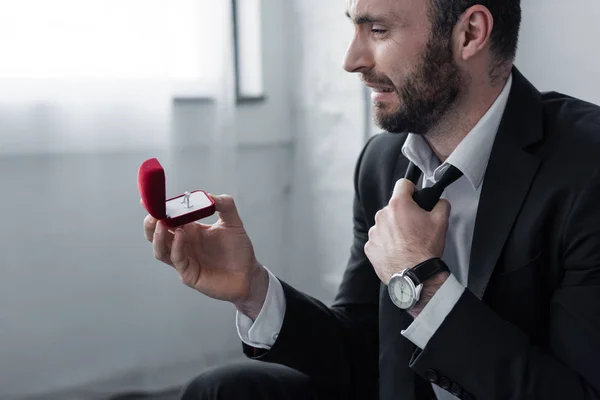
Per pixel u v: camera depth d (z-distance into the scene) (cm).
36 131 202
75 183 209
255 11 255
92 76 208
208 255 105
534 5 202
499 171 97
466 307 88
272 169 268
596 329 86
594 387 85
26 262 204
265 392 104
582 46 191
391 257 94
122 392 220
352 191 253
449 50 98
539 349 87
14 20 196
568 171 92
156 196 92
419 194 98
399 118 102
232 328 243
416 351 93
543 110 103
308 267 273
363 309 119
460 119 102
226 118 237
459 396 89
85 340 213
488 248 95
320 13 255
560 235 92
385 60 100
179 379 230
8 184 200
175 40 226
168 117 221
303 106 267
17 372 204
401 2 97
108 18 209
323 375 111
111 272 216
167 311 227
